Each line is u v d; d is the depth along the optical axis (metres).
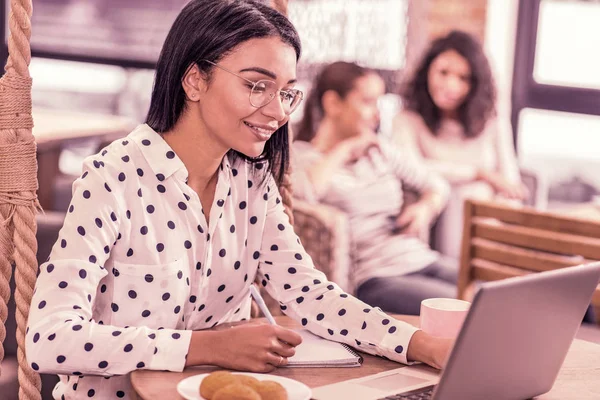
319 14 4.57
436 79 4.41
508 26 4.69
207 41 1.59
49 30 5.06
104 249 1.56
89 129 4.52
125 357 1.46
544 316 1.31
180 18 1.64
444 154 4.43
